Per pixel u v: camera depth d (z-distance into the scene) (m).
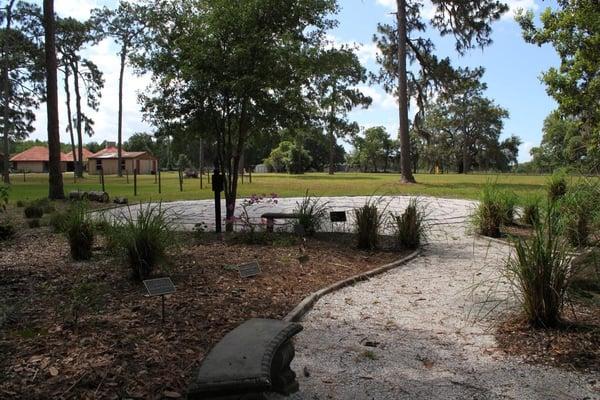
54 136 19.44
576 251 4.68
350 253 7.93
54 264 6.94
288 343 3.29
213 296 5.29
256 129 10.36
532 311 4.37
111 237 6.85
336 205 17.06
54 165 19.55
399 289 5.97
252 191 24.62
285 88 9.77
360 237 8.37
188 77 9.30
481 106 83.19
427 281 6.36
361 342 4.25
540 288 4.32
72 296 5.16
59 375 3.37
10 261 7.22
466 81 32.00
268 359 2.81
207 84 9.35
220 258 7.20
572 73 15.09
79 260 7.16
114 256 6.75
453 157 87.88
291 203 17.62
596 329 4.18
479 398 3.26
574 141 14.89
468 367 3.73
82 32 45.59
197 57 9.06
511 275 4.95
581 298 4.48
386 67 33.22
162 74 9.80
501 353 3.97
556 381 3.47
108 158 81.69
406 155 32.09
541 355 3.88
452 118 85.06
